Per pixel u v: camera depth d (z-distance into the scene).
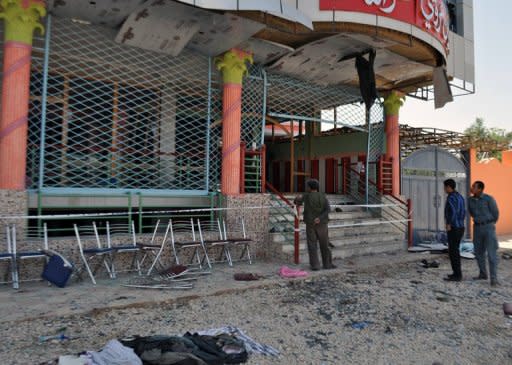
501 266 8.83
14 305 4.99
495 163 15.84
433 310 5.36
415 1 8.53
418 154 12.44
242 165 8.63
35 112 7.76
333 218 10.43
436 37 9.05
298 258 7.99
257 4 6.36
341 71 9.79
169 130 9.59
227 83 8.43
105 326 4.46
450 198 7.24
